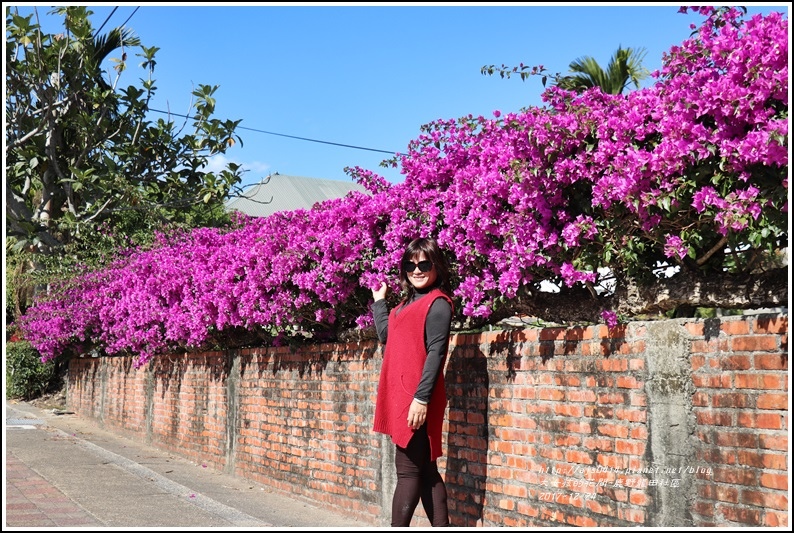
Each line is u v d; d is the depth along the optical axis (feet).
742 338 11.66
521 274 14.33
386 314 16.90
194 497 22.12
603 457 13.78
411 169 17.94
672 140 11.32
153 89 50.29
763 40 10.65
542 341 15.28
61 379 58.49
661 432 12.75
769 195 10.89
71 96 49.39
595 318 14.93
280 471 23.97
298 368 23.30
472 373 17.10
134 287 36.63
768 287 12.04
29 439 34.81
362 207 18.62
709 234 12.21
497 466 16.21
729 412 11.78
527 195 13.78
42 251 56.54
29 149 47.83
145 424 36.35
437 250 15.61
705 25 11.73
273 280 21.45
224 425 27.96
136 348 35.78
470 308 15.52
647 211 12.00
